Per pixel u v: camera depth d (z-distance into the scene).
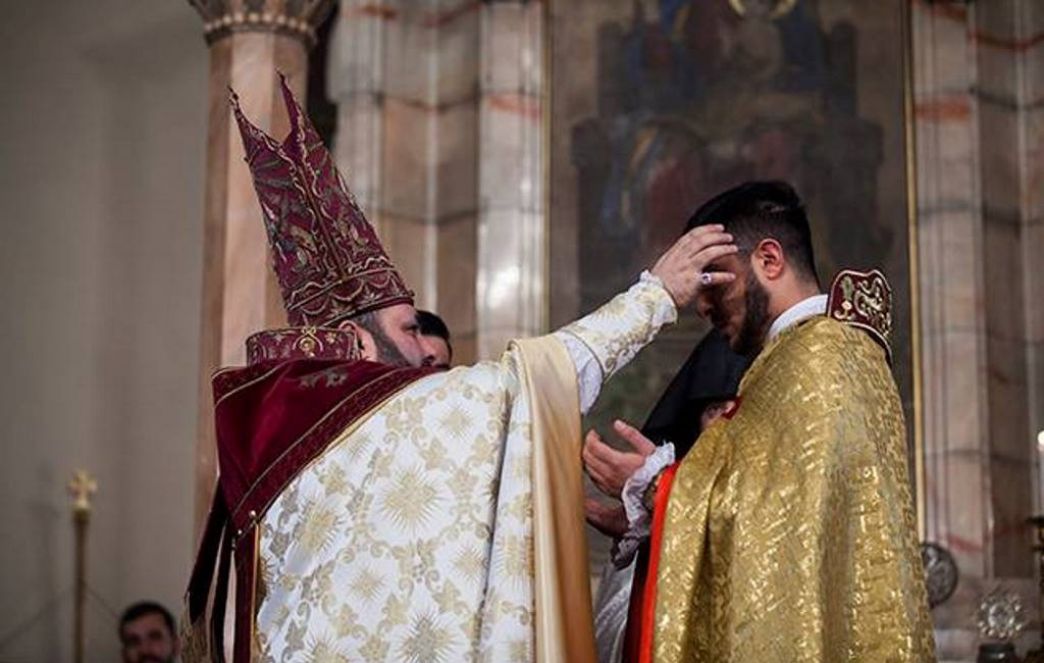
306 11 10.11
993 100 11.14
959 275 10.82
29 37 12.36
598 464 3.83
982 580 10.38
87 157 12.22
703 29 11.28
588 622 3.58
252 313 9.63
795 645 3.39
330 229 3.94
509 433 3.63
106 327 12.05
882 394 3.66
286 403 3.71
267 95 9.91
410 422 3.64
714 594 3.52
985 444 10.62
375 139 11.09
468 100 11.31
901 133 11.06
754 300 3.84
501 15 11.27
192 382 11.86
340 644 3.50
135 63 12.31
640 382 10.59
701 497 3.57
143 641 10.73
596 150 11.18
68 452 11.88
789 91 11.18
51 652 11.58
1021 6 11.27
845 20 11.23
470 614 3.52
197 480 9.57
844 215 11.02
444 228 11.23
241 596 3.63
